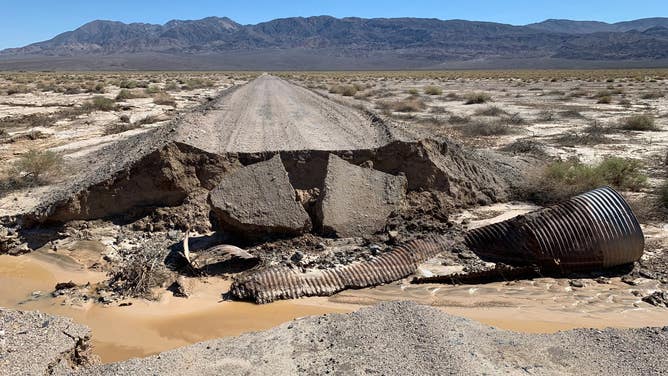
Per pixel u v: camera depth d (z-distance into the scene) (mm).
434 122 27250
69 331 6570
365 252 10000
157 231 11227
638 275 9172
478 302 8359
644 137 23094
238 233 10633
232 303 8523
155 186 11914
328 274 9086
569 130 25281
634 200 12781
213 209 10570
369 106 35875
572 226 9344
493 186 13531
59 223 11445
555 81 78125
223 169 12633
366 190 11531
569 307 8141
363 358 6090
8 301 8672
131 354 7176
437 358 6043
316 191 11859
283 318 8047
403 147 12805
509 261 9680
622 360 6113
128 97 43531
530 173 14562
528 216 9781
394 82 80625
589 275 9266
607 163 14695
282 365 6035
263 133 18188
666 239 10641
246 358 6215
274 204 10703
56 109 34531
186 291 8805
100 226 11367
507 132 24406
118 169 12211
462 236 10461
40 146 21203
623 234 9164
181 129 16766
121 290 8891
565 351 6328
